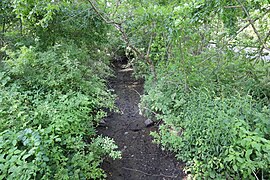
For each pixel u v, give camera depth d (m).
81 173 2.21
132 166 2.79
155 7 2.79
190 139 2.54
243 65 3.15
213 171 2.25
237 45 3.12
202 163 2.35
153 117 3.64
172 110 3.09
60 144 2.36
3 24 3.88
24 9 3.03
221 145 2.25
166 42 3.80
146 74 5.08
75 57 3.94
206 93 2.93
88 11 3.65
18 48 3.84
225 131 2.21
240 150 2.09
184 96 3.10
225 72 3.24
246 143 1.99
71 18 3.69
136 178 2.61
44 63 3.31
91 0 3.60
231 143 2.15
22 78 3.25
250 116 2.35
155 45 3.83
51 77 3.21
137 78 5.60
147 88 4.21
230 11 2.50
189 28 2.75
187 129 2.57
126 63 6.99
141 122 3.74
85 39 4.38
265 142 1.99
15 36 3.91
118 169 2.74
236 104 2.46
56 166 2.09
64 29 4.09
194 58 3.38
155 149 3.05
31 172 1.67
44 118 2.51
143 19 2.98
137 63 5.80
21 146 2.04
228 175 2.15
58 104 2.78
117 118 3.90
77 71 3.47
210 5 2.27
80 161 2.25
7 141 1.90
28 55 3.13
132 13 3.47
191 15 2.38
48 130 2.20
